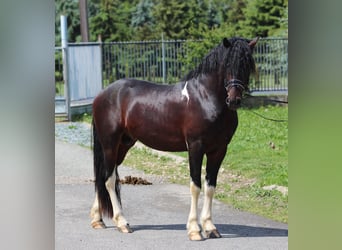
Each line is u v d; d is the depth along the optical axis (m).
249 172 12.33
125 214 9.48
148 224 8.89
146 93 8.40
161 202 10.28
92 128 8.93
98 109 8.73
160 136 8.25
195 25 30.17
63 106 18.92
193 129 7.89
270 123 17.92
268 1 27.00
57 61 23.67
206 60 7.87
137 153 14.39
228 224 8.84
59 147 14.99
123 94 8.55
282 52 22.52
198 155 7.91
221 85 7.72
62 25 18.67
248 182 11.57
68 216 9.34
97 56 20.92
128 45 22.75
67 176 12.34
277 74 22.55
